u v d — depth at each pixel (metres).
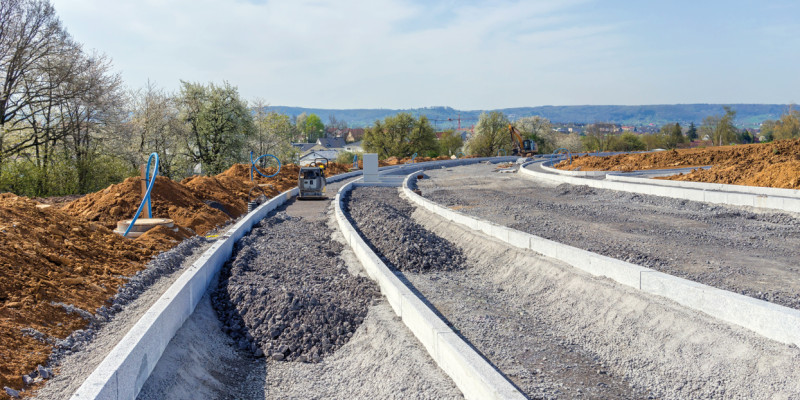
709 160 34.28
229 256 13.76
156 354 6.67
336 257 13.98
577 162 44.75
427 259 13.91
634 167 36.78
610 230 15.89
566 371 7.43
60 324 7.17
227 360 8.13
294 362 8.25
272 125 65.56
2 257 7.94
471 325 9.26
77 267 9.30
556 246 11.71
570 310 9.52
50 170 25.55
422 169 54.78
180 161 42.16
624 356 7.70
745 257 11.94
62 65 27.27
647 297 8.51
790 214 16.19
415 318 8.12
